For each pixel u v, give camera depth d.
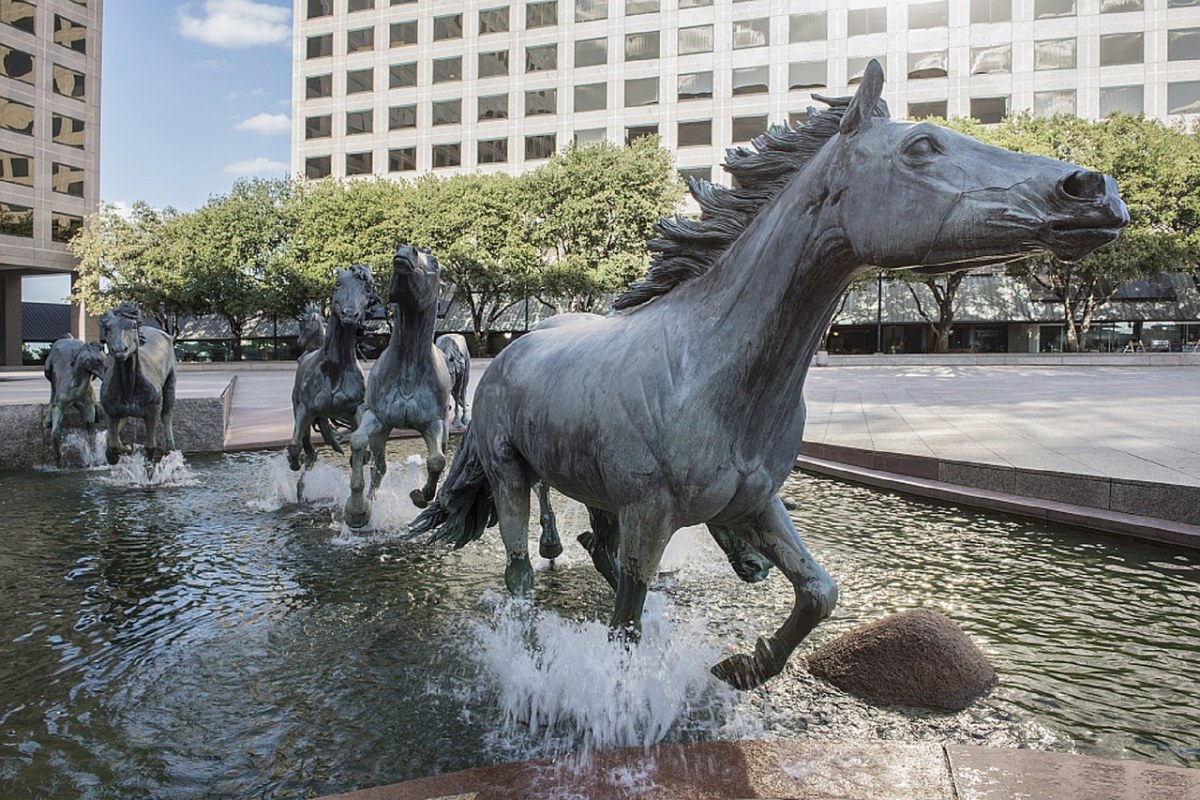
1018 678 3.07
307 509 6.40
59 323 48.62
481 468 3.36
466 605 3.98
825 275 2.13
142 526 5.78
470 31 45.62
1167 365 28.09
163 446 8.97
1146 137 29.34
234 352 42.34
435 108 46.53
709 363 2.26
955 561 4.75
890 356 30.98
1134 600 4.01
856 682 2.91
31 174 41.06
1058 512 5.63
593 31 43.81
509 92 45.28
